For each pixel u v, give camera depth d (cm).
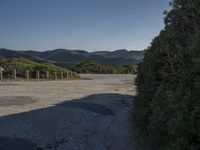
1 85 2522
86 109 1391
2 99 1644
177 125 449
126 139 879
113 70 6719
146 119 708
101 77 4638
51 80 3572
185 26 684
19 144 859
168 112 506
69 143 902
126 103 1623
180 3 713
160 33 718
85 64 7044
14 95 1825
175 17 718
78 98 1752
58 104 1489
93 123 1139
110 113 1348
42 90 2164
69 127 1063
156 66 675
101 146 882
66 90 2209
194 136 454
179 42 624
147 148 688
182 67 574
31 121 1097
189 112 454
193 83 489
